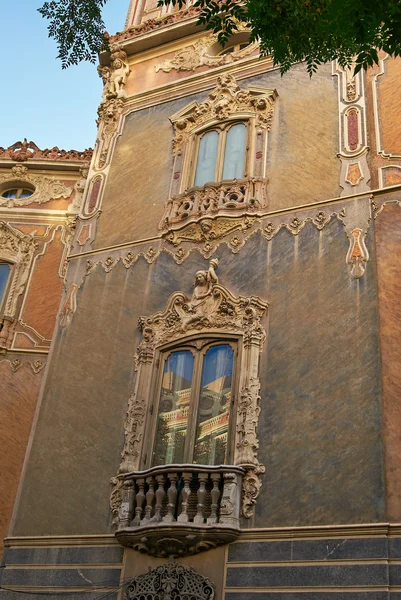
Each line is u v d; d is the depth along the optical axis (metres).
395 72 16.36
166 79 19.77
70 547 12.99
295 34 12.06
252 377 13.31
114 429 14.02
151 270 15.88
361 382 12.37
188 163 17.34
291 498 11.89
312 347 13.19
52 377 15.13
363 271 13.53
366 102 16.14
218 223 15.66
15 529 13.51
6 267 20.34
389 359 12.43
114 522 12.91
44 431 14.45
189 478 12.34
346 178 15.11
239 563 11.67
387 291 13.16
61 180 22.30
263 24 12.09
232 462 12.63
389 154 15.15
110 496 13.23
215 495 12.13
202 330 14.33
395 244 13.71
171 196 16.94
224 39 12.62
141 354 14.61
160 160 17.91
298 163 15.99
